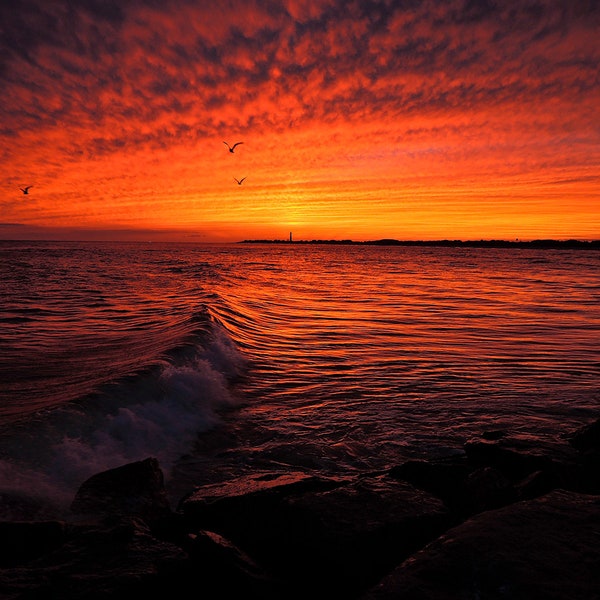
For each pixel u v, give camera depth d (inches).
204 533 130.7
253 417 285.9
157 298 900.0
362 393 335.3
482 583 95.0
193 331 459.8
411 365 418.6
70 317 664.4
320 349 483.5
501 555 101.3
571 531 112.2
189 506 155.6
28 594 104.7
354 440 249.9
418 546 126.7
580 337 556.7
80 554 122.0
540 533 110.9
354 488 150.6
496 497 156.6
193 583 120.0
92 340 496.1
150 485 169.9
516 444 195.8
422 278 1669.5
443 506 144.5
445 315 741.9
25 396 299.4
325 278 1638.8
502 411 294.2
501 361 434.3
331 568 118.2
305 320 678.5
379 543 123.3
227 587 117.3
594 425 208.1
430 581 96.7
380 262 3280.0
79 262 2415.1
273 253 5703.7
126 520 141.3
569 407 301.4
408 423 274.5
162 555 122.8
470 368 407.8
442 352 472.7
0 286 1103.6
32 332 544.7
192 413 279.7
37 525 134.2
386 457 229.6
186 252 5216.5
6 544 129.3
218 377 353.4
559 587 92.4
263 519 140.5
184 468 216.8
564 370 401.1
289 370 398.6
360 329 607.5
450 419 281.0
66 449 209.5
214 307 687.1
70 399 255.4
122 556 121.1
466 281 1521.9
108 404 253.1
